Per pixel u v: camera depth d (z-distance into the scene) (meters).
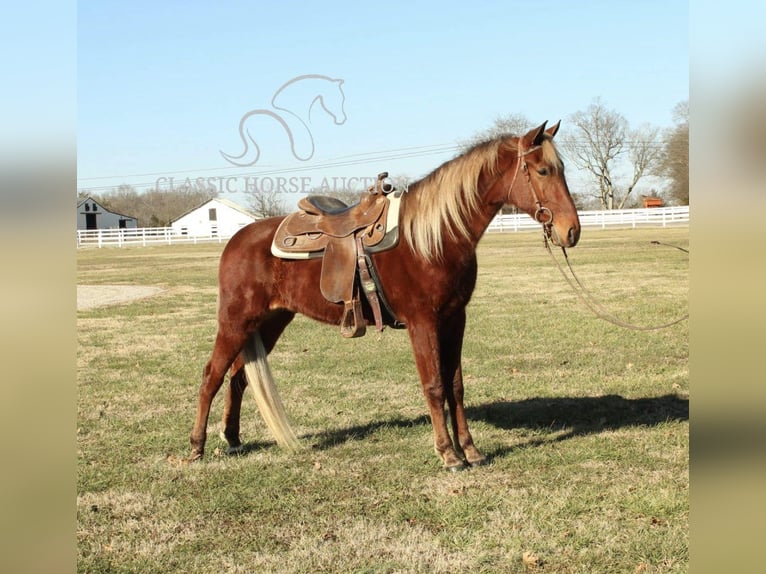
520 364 8.27
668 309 12.10
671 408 6.20
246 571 3.55
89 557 3.73
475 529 3.94
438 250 4.65
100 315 13.98
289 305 5.22
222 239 46.28
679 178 45.06
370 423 6.12
